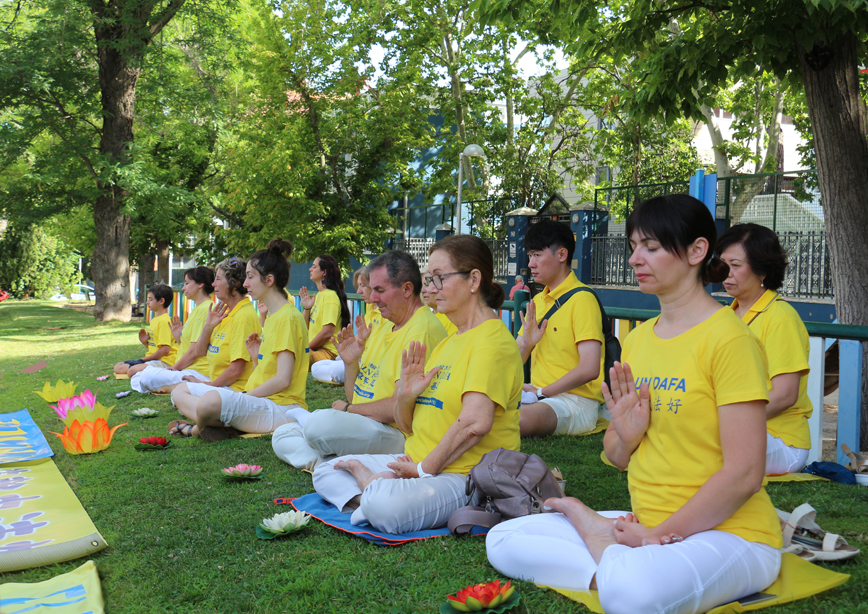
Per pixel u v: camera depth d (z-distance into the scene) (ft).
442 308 10.68
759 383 7.02
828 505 11.37
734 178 47.50
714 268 9.86
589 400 16.83
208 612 8.28
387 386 13.46
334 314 25.94
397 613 8.05
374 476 11.02
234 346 18.98
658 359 7.77
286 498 12.34
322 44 60.34
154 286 26.21
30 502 12.24
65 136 58.54
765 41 18.15
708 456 7.41
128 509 12.00
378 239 65.57
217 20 63.00
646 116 22.43
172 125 72.84
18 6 60.49
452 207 76.33
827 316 38.58
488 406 10.07
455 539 10.05
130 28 57.41
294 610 8.24
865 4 15.83
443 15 66.85
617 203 61.52
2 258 121.08
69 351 39.70
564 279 16.98
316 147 62.44
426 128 75.05
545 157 73.77
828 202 18.43
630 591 6.88
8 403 23.39
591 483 12.90
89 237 82.07
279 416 17.48
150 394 24.12
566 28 24.68
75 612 8.03
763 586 7.52
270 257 17.56
